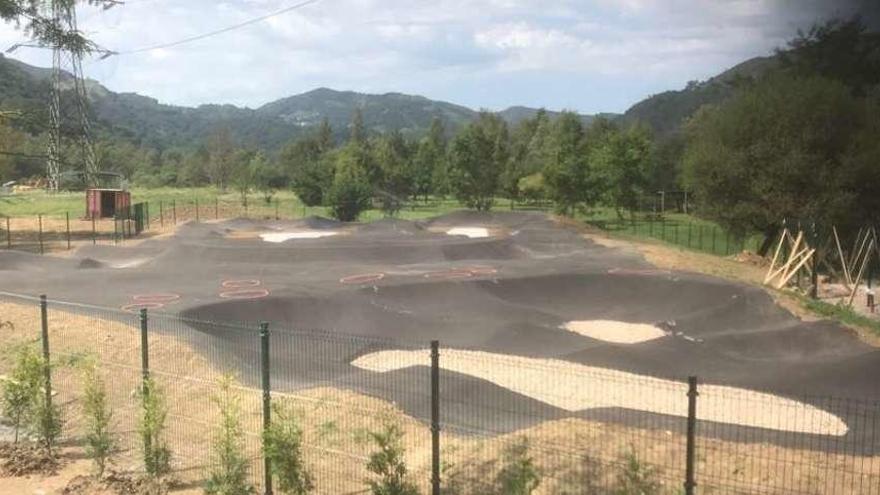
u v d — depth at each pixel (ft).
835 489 25.82
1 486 27.91
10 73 374.63
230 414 25.18
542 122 352.08
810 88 109.40
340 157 227.20
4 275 76.74
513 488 22.72
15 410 32.27
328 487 25.43
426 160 256.93
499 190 222.48
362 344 50.39
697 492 24.41
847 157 103.09
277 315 61.46
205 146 369.91
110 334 47.50
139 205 134.62
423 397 35.78
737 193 111.55
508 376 44.73
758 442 30.83
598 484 24.36
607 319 66.80
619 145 174.60
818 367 46.85
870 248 87.15
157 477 27.50
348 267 85.46
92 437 28.73
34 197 223.71
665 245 116.47
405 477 25.04
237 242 100.73
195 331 48.55
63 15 129.70
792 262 86.53
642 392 41.60
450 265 86.58
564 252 101.96
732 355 52.19
